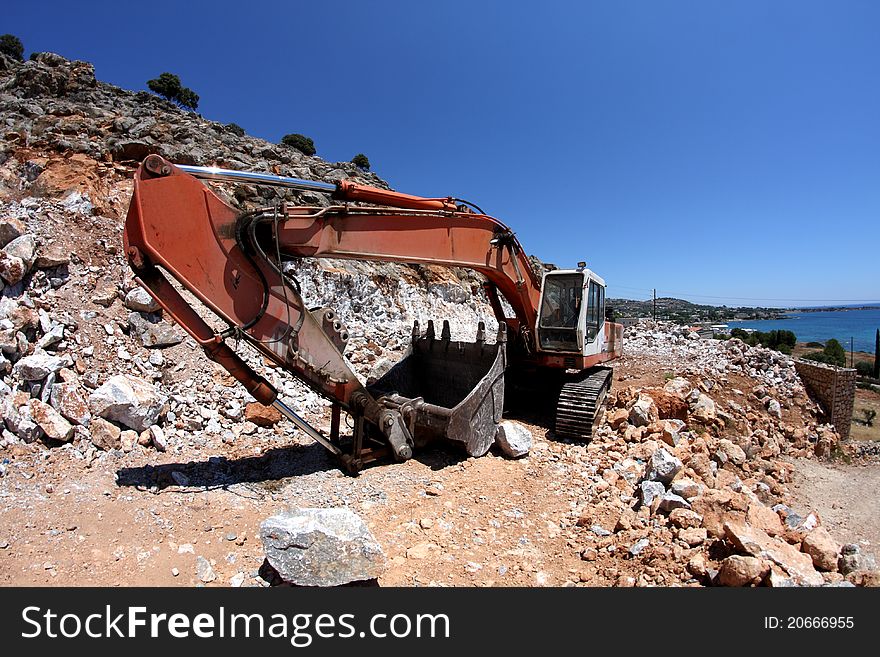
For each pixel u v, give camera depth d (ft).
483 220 23.99
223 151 56.59
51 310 23.85
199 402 23.48
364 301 46.62
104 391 19.93
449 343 28.32
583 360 27.07
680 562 14.96
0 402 18.17
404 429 20.86
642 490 18.78
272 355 17.40
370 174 84.28
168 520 15.40
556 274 27.71
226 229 16.25
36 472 16.70
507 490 19.63
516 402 30.22
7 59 71.87
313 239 17.81
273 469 19.67
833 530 26.61
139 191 14.64
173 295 15.92
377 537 15.79
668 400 35.53
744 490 22.29
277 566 12.76
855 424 60.59
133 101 69.41
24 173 39.58
